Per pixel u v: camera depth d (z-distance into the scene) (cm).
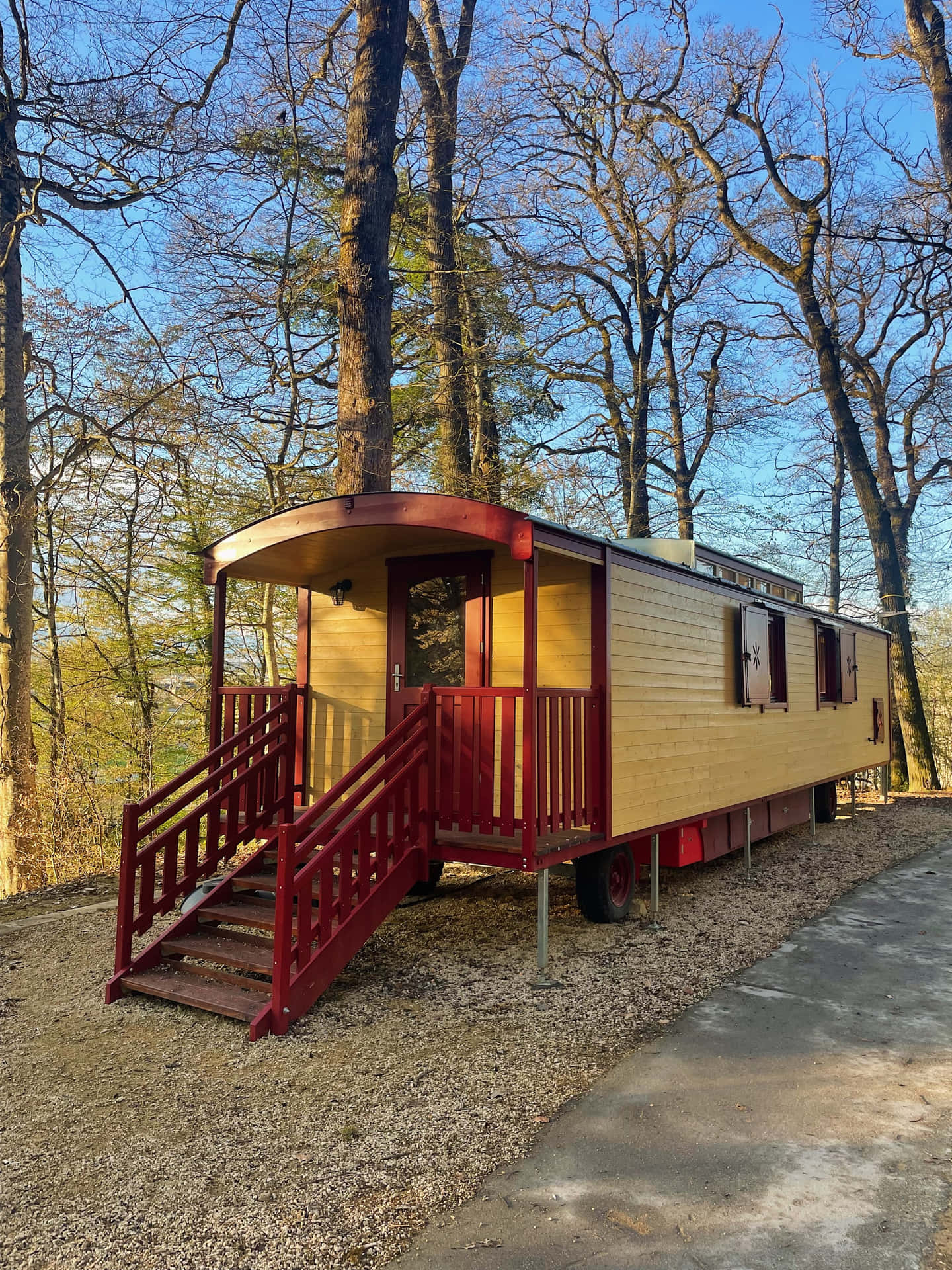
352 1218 269
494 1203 277
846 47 1677
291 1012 432
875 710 1382
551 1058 393
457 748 549
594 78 1806
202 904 538
